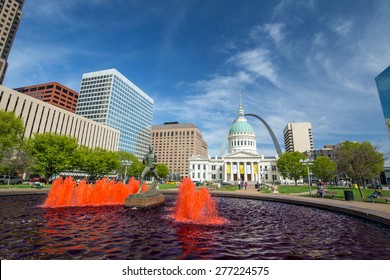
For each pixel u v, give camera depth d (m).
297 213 15.68
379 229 10.68
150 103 166.88
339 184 72.31
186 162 178.88
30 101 69.62
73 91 127.62
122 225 10.88
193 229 10.41
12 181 42.72
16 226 10.10
